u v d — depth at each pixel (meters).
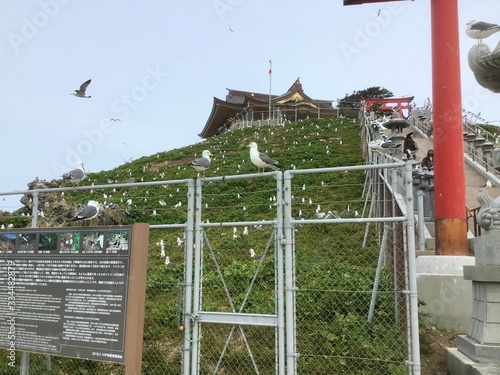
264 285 9.45
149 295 9.39
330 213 13.62
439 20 9.92
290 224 5.50
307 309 7.73
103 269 5.44
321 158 26.81
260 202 20.14
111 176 32.53
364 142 26.06
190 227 5.88
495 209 6.38
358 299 7.77
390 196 9.72
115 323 5.27
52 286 5.75
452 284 8.10
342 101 57.75
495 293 6.19
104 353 5.27
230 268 10.48
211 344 7.26
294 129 39.97
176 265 11.42
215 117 60.00
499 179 16.09
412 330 5.04
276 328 5.44
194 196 5.97
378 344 6.74
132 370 5.08
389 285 7.91
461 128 9.51
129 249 5.34
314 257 10.48
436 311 8.12
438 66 9.80
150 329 7.68
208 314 5.71
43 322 5.72
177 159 36.38
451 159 9.31
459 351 6.71
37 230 5.98
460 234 9.10
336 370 6.46
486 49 6.53
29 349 5.77
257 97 62.44
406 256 5.39
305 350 6.84
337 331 7.14
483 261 6.37
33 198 6.95
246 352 6.95
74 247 5.67
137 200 23.08
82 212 7.65
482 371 5.70
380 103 41.25
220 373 6.67
